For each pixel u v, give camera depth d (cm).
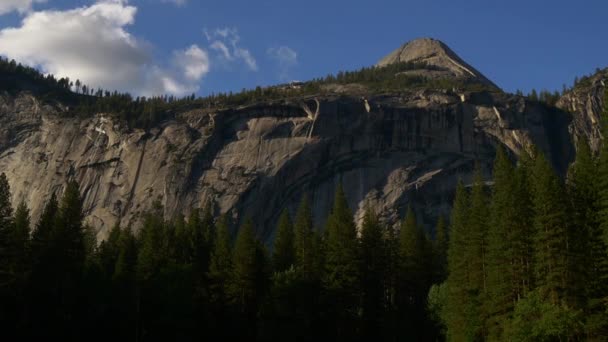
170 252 9150
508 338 5559
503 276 6169
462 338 6844
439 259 10544
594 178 6059
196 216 10400
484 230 7050
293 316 8162
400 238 10175
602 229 5509
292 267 8562
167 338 7912
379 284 9144
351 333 8575
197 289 8638
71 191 8738
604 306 5466
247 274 8500
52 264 8000
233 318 8456
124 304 8394
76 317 8156
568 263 5509
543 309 5272
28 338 7638
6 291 7581
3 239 7594
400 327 8812
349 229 8838
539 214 5709
